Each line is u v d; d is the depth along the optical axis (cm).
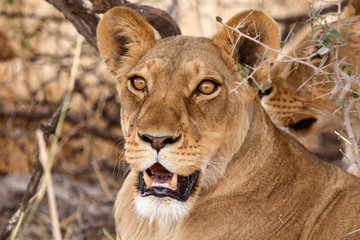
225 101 698
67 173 1377
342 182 773
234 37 718
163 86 688
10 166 1427
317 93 937
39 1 1535
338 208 746
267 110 945
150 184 680
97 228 1172
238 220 707
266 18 714
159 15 956
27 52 1516
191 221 710
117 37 766
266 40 721
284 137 765
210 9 1552
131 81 715
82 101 1455
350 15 1048
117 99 1455
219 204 713
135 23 746
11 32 1549
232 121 707
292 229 717
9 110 1459
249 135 728
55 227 603
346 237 735
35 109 1480
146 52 736
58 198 1259
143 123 661
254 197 716
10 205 1256
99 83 1456
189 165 675
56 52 1489
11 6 1498
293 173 741
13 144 1439
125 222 749
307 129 968
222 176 717
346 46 930
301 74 943
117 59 768
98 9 943
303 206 730
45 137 931
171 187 675
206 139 688
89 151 1421
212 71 692
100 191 1320
